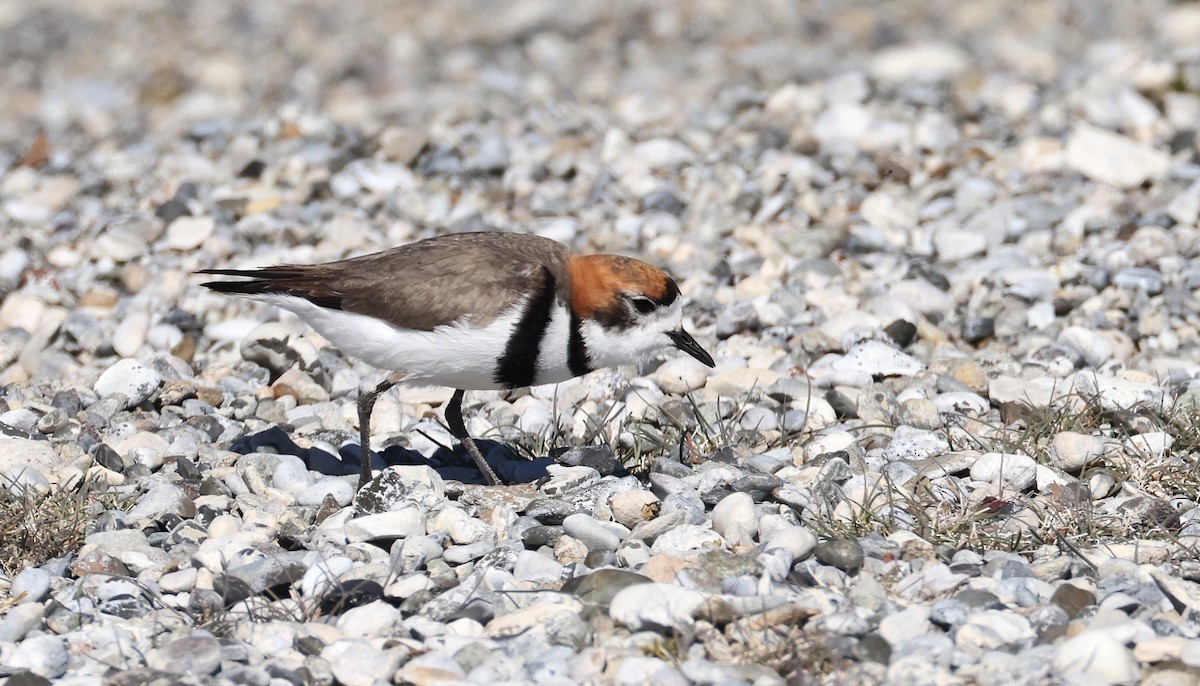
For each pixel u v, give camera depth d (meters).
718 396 11.62
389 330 9.75
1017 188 18.02
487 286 9.59
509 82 25.86
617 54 29.91
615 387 12.23
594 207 18.16
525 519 9.54
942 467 10.16
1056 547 9.02
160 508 9.76
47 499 9.80
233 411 12.23
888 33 29.75
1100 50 26.78
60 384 12.95
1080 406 11.32
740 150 20.30
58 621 8.27
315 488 10.09
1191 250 15.65
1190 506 9.51
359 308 9.79
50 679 7.68
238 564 8.81
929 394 12.10
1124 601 8.01
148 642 8.05
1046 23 30.31
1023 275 14.93
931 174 18.77
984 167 19.00
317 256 16.66
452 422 10.61
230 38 34.72
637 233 17.27
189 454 10.97
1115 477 10.00
